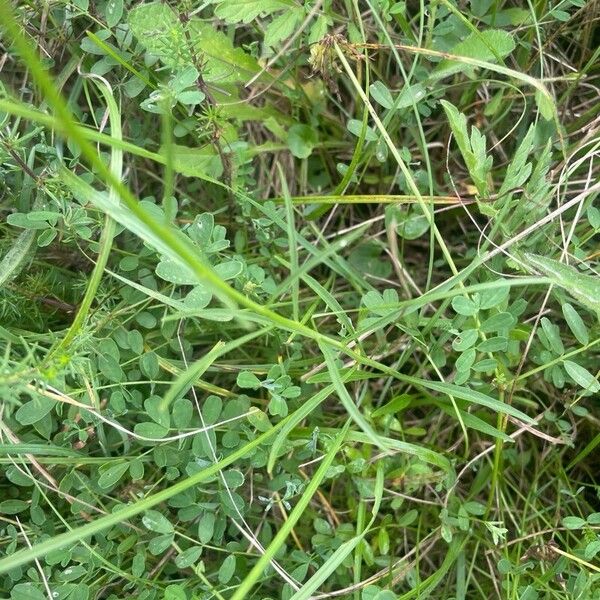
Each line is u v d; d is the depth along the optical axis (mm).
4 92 257
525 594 263
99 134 239
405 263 349
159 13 274
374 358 301
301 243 287
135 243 308
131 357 289
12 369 224
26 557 211
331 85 301
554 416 294
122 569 286
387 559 286
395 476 292
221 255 299
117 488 296
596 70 329
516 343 286
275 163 344
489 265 292
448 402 296
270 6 285
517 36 311
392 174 341
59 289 302
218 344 246
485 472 307
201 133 290
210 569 293
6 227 298
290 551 304
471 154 277
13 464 276
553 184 306
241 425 272
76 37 306
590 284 249
